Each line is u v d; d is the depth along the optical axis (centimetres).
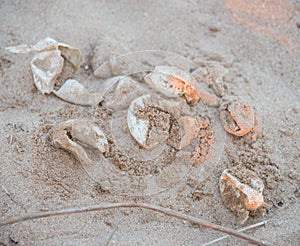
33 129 49
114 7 61
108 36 57
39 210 45
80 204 45
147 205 45
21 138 48
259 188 46
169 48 58
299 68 56
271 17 61
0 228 43
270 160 49
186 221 46
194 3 62
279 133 50
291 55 57
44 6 59
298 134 51
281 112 52
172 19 60
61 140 46
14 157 47
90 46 56
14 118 50
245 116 49
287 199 47
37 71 51
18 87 52
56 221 44
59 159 47
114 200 46
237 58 57
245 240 44
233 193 46
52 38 56
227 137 49
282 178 48
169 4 62
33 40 56
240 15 61
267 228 45
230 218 46
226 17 61
